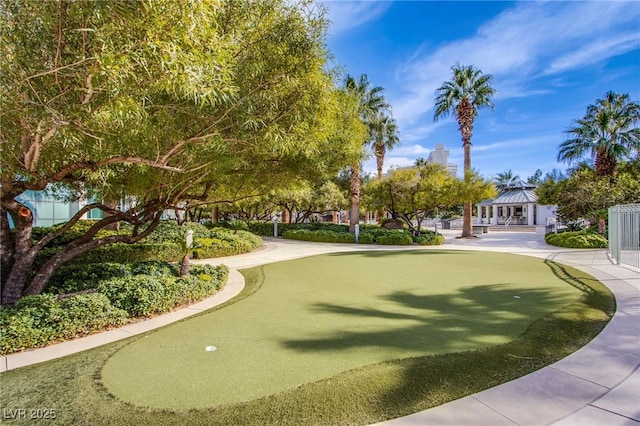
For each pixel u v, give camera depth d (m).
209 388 2.85
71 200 8.70
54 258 5.55
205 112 3.97
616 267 8.78
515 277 7.75
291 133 4.36
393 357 3.42
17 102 2.71
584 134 16.86
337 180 24.36
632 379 2.92
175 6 2.46
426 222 36.53
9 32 2.55
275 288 6.91
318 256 11.91
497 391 2.74
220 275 7.17
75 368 3.28
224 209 24.55
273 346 3.81
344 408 2.53
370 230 19.78
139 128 3.72
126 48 2.46
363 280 7.64
